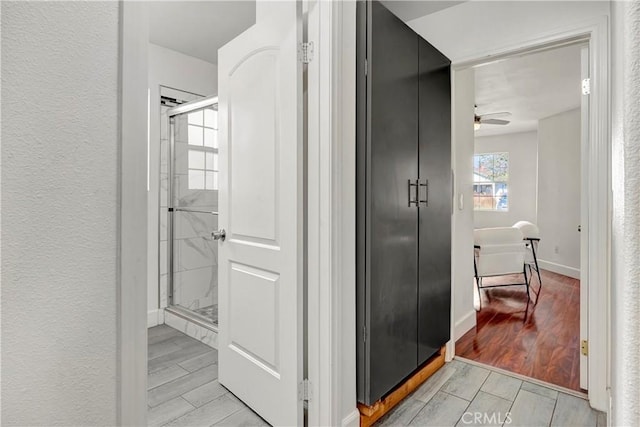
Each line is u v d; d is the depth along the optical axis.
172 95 3.16
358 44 1.69
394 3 2.34
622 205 0.37
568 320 3.30
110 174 0.76
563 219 5.37
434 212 2.25
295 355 1.54
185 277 3.22
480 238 3.77
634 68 0.32
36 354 0.66
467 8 2.32
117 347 0.77
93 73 0.73
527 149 6.91
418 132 2.05
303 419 1.58
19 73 0.64
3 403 0.63
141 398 0.80
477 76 3.79
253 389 1.80
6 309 0.63
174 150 3.15
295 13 1.52
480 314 3.49
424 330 2.15
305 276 1.62
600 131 1.88
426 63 2.12
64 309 0.70
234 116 1.90
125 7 0.78
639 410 0.32
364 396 1.67
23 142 0.65
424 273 2.14
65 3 0.70
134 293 0.79
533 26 2.09
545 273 5.46
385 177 1.75
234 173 1.91
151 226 3.04
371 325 1.67
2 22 0.62
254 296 1.77
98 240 0.74
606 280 1.88
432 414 1.85
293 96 1.53
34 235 0.66
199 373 2.23
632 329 0.32
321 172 1.52
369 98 1.66
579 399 1.99
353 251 1.66
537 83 4.02
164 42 3.02
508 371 2.32
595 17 1.89
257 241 1.76
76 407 0.71
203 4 2.46
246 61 1.80
